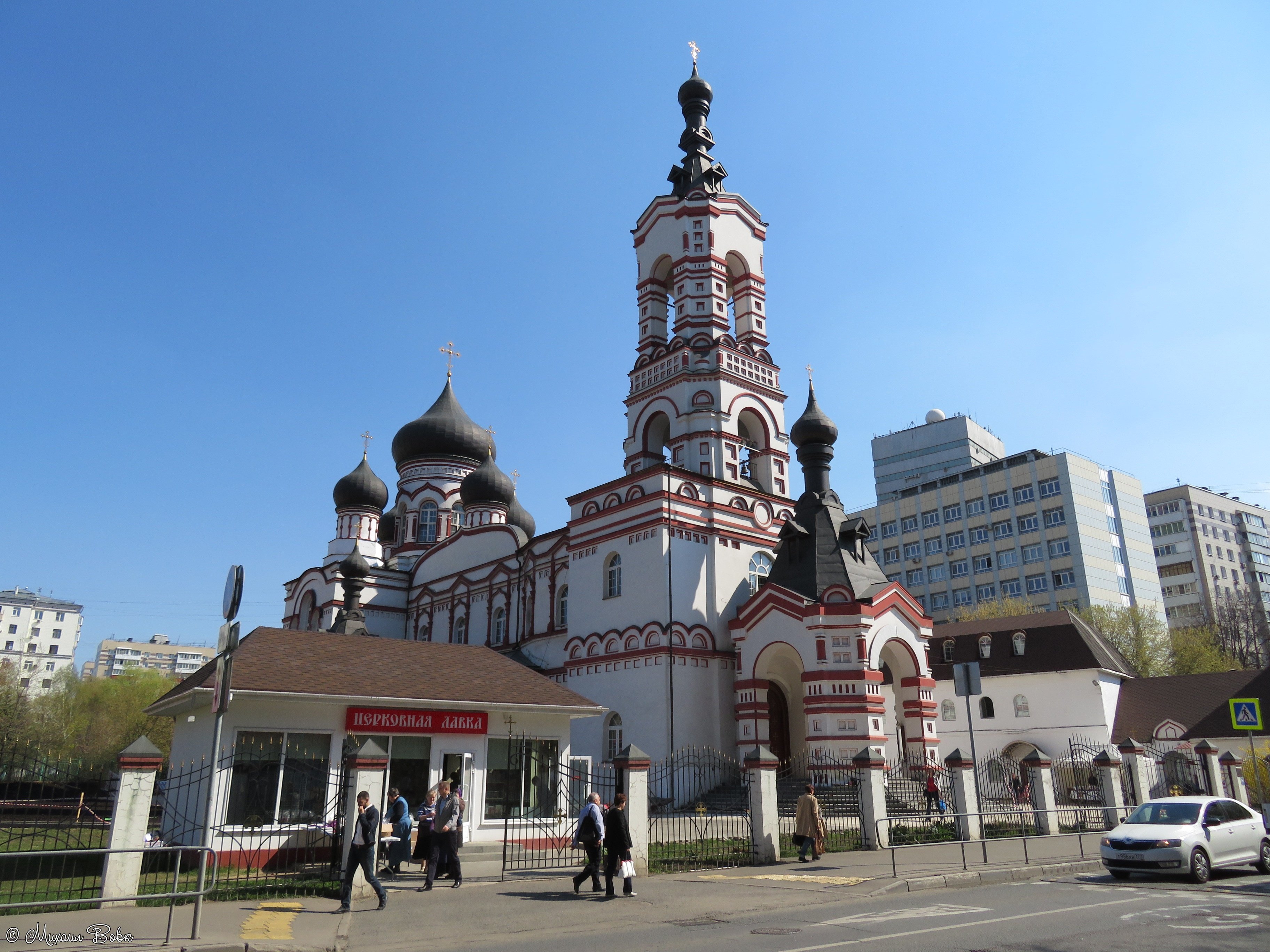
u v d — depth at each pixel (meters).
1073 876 20.42
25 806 23.84
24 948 12.31
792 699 39.88
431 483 66.94
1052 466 87.56
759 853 22.25
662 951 12.12
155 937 13.17
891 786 33.34
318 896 17.59
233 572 14.69
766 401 45.59
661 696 36.56
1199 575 110.00
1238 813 20.88
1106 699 48.56
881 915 14.80
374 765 18.31
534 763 26.84
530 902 16.97
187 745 25.58
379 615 60.34
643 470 41.69
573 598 42.41
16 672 76.50
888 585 36.25
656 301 48.06
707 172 48.38
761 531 42.28
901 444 125.06
